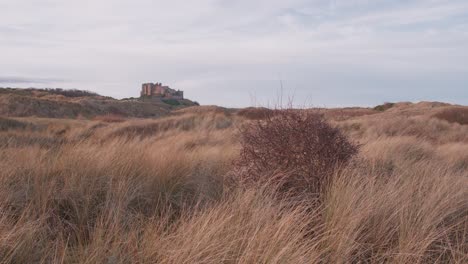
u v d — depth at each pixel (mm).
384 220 4160
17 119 25969
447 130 23812
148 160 6023
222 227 3521
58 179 5082
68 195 4633
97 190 4871
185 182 5594
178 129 18938
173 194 5273
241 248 3293
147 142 9023
